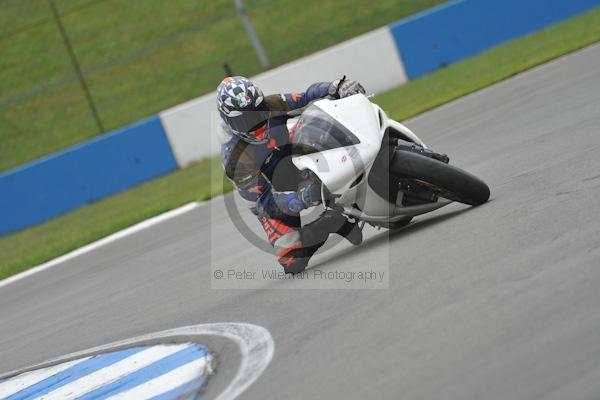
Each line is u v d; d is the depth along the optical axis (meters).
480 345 14.77
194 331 23.25
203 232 41.53
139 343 24.09
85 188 70.75
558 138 31.75
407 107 60.00
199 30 94.06
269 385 16.64
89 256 45.84
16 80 96.81
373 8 95.50
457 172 23.53
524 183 25.73
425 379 14.18
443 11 76.88
